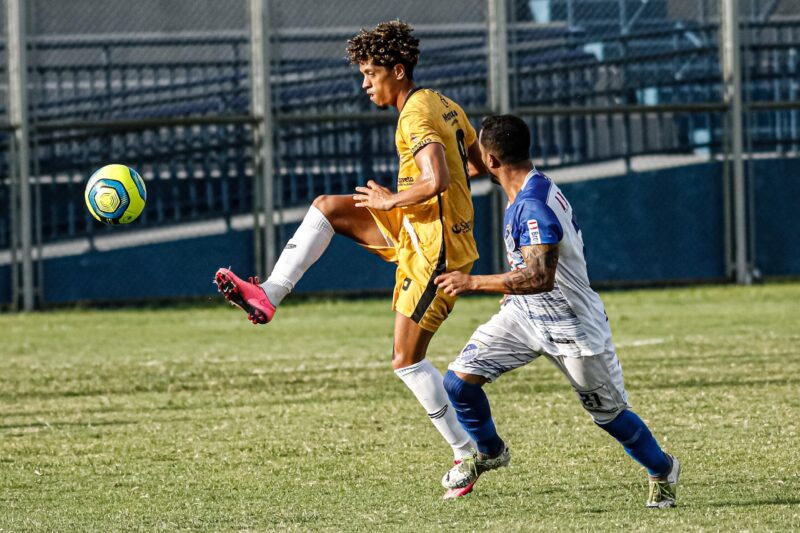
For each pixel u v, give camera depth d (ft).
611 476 53.62
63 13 150.61
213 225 150.30
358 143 153.38
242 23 156.87
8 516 47.85
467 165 54.60
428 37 156.56
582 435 64.08
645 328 115.55
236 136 150.30
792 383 80.74
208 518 47.14
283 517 47.09
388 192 51.49
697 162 159.33
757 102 159.84
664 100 159.94
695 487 50.75
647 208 158.30
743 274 159.63
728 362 91.30
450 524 45.06
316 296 151.23
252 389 83.92
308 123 150.30
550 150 156.87
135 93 154.20
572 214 46.50
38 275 145.59
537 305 46.60
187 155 149.79
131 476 56.08
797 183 162.20
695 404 73.26
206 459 59.93
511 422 68.54
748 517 44.83
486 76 156.66
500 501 49.16
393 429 67.56
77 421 72.18
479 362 48.47
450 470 50.70
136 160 149.28
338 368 93.50
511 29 155.33
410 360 52.26
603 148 157.79
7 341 115.34
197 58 158.20
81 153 147.54
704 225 159.94
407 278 52.90
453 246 52.49
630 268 157.99
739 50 158.92
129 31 153.28
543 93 156.87
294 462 58.75
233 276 52.90
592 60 158.10
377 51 53.01
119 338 116.78
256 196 149.69
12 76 144.77
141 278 148.77
